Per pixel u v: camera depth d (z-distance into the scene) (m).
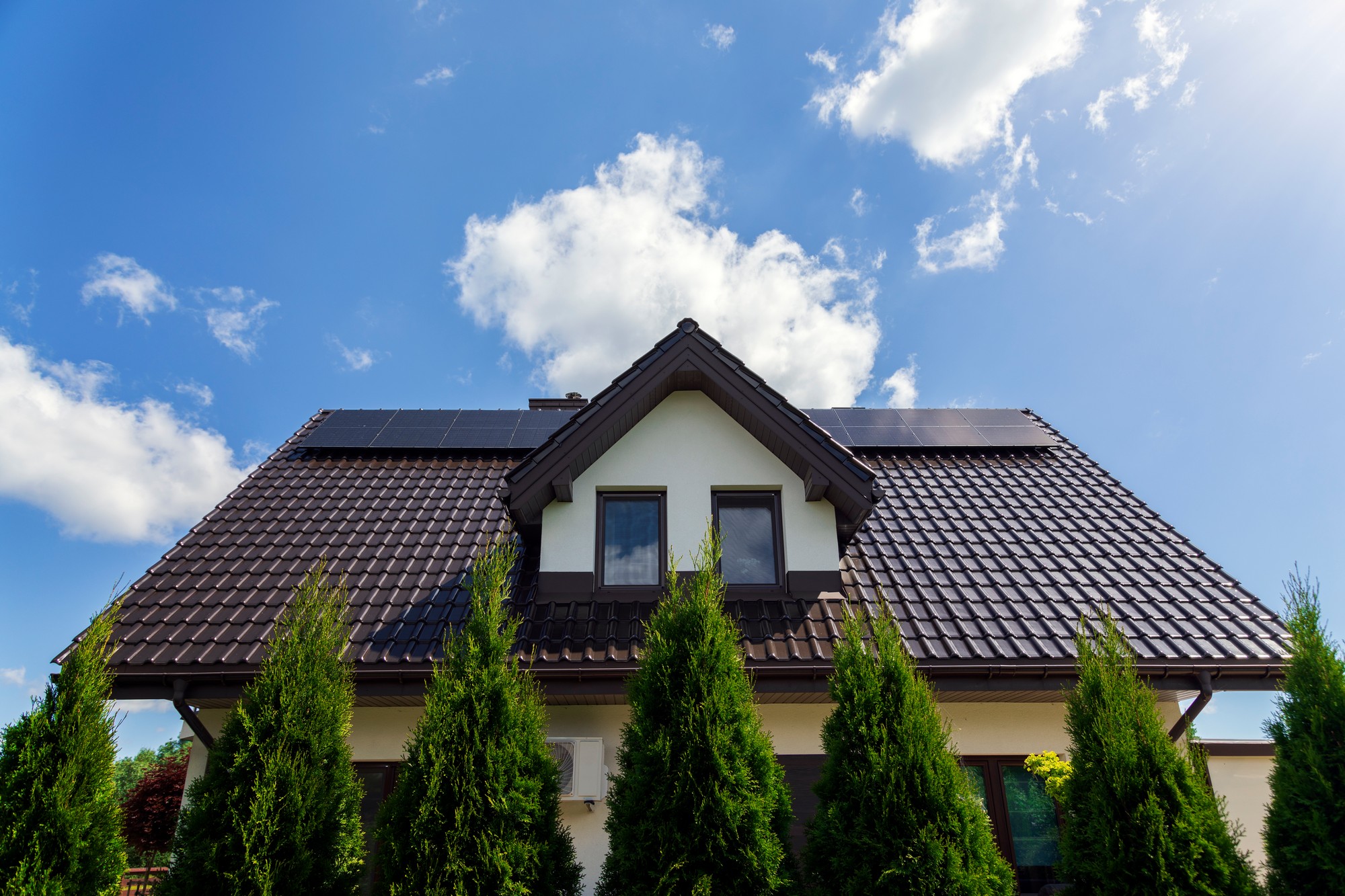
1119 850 5.64
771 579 9.20
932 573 9.60
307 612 6.84
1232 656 8.05
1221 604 9.06
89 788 6.02
